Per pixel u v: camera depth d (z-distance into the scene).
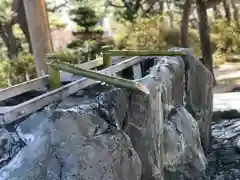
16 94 2.23
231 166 3.54
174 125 2.93
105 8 8.52
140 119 2.16
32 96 2.38
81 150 1.53
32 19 4.84
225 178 3.25
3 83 6.98
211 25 10.76
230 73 8.84
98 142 1.63
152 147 2.27
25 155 1.50
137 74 3.35
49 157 1.48
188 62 3.69
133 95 2.18
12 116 1.63
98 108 1.88
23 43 7.84
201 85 3.86
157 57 3.66
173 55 3.49
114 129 1.83
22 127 1.64
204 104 3.94
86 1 8.32
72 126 1.60
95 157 1.55
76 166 1.47
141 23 9.09
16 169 1.43
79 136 1.58
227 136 4.46
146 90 2.23
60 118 1.62
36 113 1.71
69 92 2.09
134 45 8.62
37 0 4.81
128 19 9.01
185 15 8.38
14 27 7.95
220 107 5.59
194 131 3.31
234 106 5.61
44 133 1.58
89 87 2.29
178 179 2.86
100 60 3.26
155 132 2.38
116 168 1.66
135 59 3.34
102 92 2.12
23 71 7.18
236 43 10.50
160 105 2.56
